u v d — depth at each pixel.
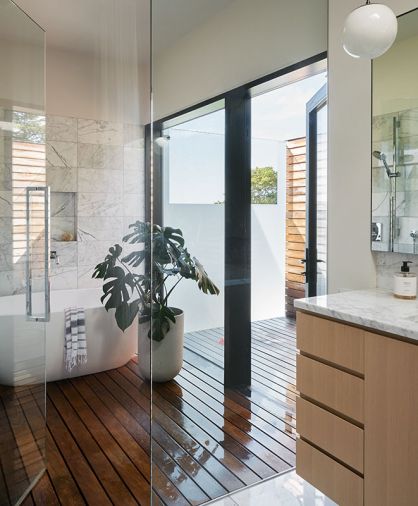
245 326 2.27
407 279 1.76
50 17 3.15
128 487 1.99
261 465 2.20
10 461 1.86
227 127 2.22
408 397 1.33
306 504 1.91
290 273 2.44
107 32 3.38
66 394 2.99
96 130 3.52
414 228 1.86
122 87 3.55
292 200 2.46
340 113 2.15
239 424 2.19
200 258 2.16
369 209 2.04
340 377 1.57
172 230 2.08
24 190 2.00
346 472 1.56
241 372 2.24
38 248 2.10
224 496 2.00
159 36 2.04
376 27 1.40
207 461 2.08
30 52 2.02
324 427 1.64
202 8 2.14
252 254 2.32
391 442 1.39
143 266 3.32
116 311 3.15
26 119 2.00
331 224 2.24
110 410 2.77
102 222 3.45
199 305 2.15
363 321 1.46
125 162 3.57
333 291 2.24
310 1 2.27
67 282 3.33
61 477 2.07
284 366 2.36
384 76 1.94
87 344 3.13
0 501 1.77
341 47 2.12
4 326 1.89
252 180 2.31
